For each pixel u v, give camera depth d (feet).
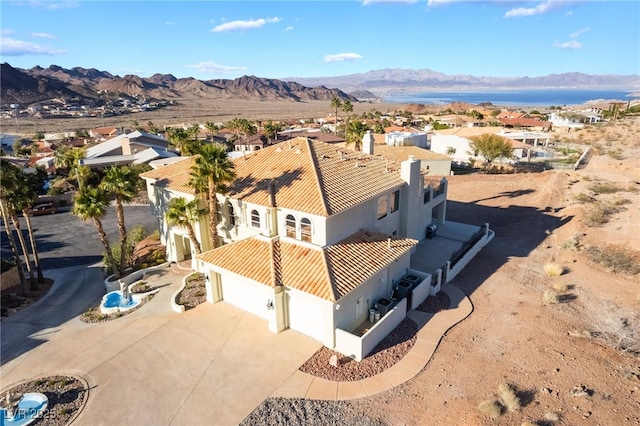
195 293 81.25
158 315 73.82
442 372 56.59
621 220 115.96
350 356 60.13
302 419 49.01
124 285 79.66
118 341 66.39
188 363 59.88
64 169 225.56
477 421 47.42
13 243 86.48
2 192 83.71
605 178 176.14
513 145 220.84
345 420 48.73
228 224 88.69
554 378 54.60
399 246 76.38
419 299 74.79
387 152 202.08
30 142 385.09
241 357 60.80
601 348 60.85
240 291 74.18
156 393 54.03
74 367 60.23
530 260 95.35
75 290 90.38
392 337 64.85
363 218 79.51
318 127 449.48
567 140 293.84
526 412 48.62
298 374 56.75
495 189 168.35
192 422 49.01
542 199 148.46
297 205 71.46
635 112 448.24
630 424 46.39
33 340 68.85
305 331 65.82
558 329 66.28
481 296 78.43
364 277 65.21
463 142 240.73
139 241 118.93
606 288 80.02
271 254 70.69
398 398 51.93
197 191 83.71
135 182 91.09
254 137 308.40
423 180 101.19
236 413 50.21
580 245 101.60
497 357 59.57
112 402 52.70
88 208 82.89
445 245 104.27
